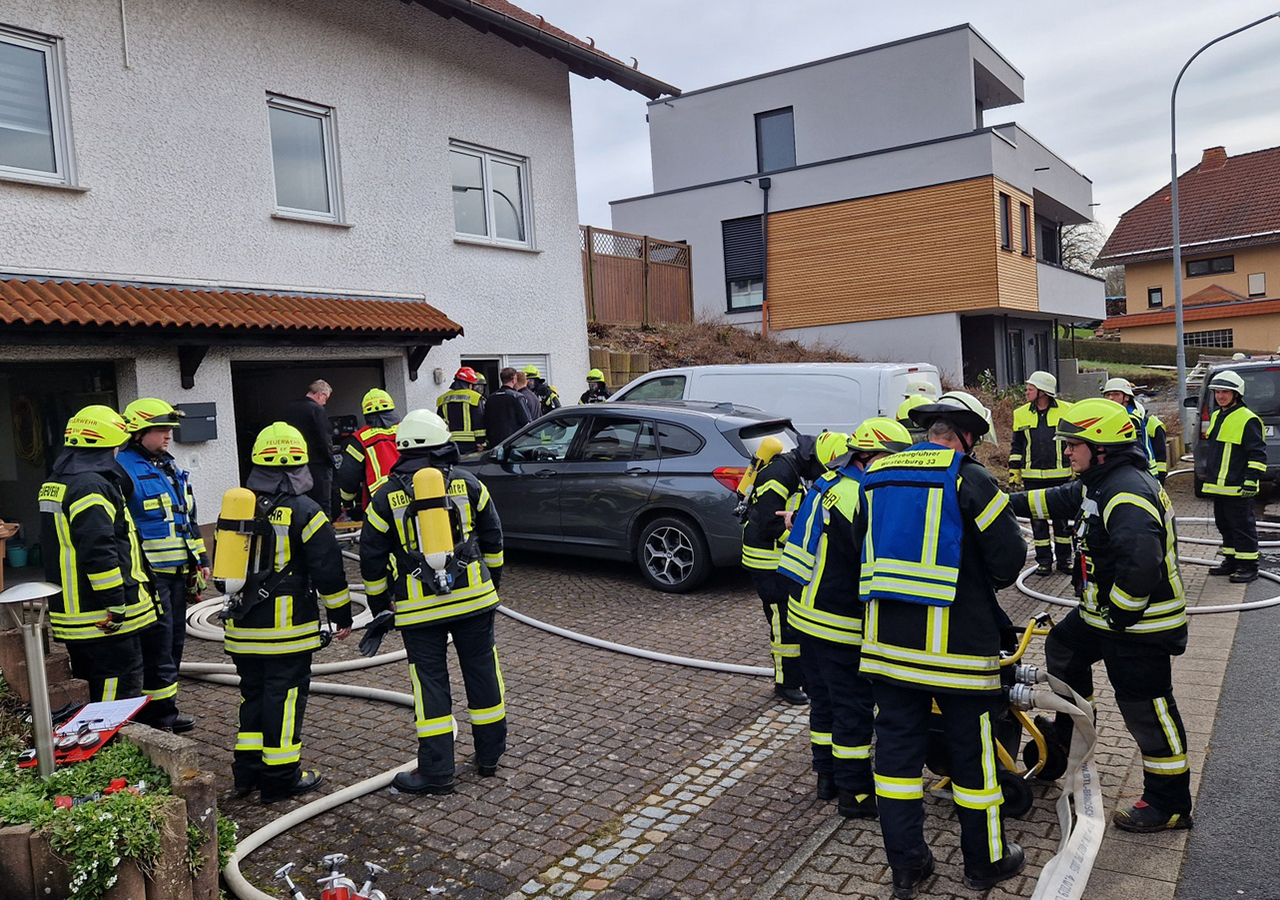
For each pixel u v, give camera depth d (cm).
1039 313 2453
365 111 1106
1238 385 837
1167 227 4234
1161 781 384
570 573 912
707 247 2459
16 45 818
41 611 348
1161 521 376
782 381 1098
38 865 296
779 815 419
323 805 425
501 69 1280
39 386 922
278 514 440
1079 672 428
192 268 934
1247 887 344
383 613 463
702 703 562
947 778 421
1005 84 2552
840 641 402
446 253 1201
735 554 802
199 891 326
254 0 991
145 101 898
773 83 2541
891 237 2194
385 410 821
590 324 1702
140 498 518
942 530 335
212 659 664
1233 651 639
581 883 365
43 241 821
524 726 530
